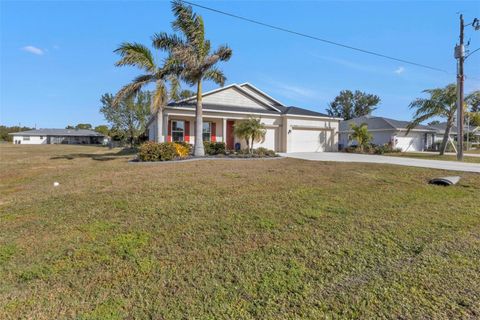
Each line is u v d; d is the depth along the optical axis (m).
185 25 13.29
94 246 3.47
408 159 14.46
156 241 3.62
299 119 20.83
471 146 32.25
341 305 2.37
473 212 4.92
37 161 14.55
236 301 2.41
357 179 7.66
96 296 2.48
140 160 12.79
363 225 4.19
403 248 3.46
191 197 5.68
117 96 14.14
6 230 4.04
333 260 3.16
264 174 8.45
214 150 15.95
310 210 4.85
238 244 3.55
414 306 2.34
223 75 14.38
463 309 2.30
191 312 2.27
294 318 2.20
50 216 4.62
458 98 14.88
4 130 72.44
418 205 5.29
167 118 16.75
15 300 2.41
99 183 7.29
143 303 2.38
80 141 64.62
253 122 15.80
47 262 3.08
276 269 2.96
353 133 23.61
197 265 3.03
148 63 13.93
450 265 3.04
